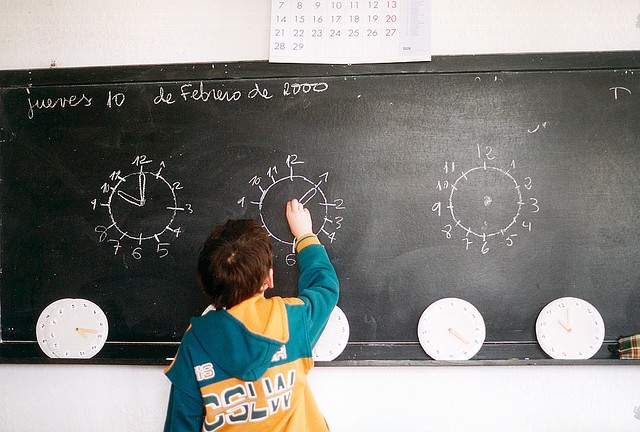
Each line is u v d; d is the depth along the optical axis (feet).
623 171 4.83
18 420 5.09
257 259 3.80
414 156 4.88
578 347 4.76
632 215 4.83
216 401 3.75
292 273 4.91
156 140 4.99
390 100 4.88
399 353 4.86
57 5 5.09
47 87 5.03
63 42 5.09
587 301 4.81
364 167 4.90
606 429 4.89
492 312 4.85
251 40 5.01
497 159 4.86
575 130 4.83
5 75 5.03
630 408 4.90
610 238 4.83
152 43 5.05
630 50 4.81
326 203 4.91
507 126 4.85
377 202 4.90
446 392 4.94
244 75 4.93
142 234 5.00
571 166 4.83
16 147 5.06
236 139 4.96
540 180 4.85
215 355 3.69
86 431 5.07
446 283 4.87
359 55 4.87
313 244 4.63
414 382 4.94
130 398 5.05
